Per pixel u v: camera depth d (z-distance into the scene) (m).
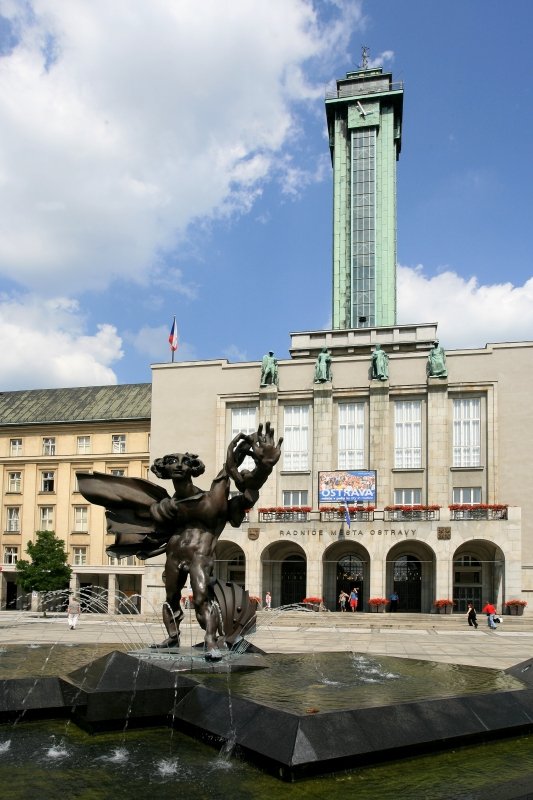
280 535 49.62
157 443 57.31
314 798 6.25
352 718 7.41
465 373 52.19
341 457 53.66
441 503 50.53
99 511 66.62
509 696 8.99
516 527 46.25
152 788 6.67
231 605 13.03
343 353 61.00
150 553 14.00
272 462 13.77
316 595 48.50
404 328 60.91
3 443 70.94
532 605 48.22
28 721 9.38
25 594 66.50
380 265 80.81
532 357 51.41
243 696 8.48
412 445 52.50
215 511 13.46
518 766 7.25
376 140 84.25
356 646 27.23
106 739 8.49
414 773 6.98
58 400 75.00
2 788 6.75
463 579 50.56
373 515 48.38
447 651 25.58
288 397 55.12
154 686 9.11
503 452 50.75
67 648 14.32
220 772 7.11
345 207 83.44
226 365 57.09
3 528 69.12
